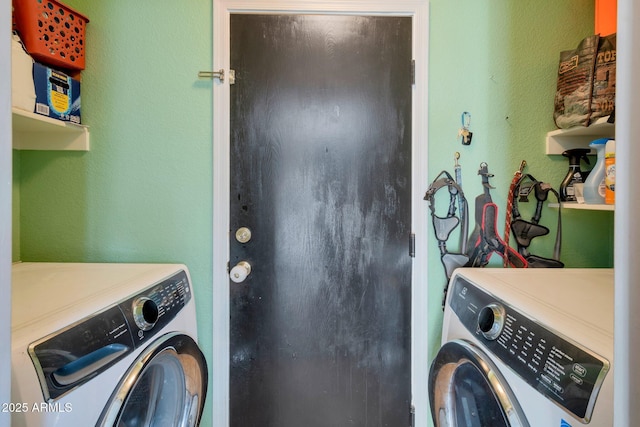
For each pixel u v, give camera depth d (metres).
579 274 0.96
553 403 0.55
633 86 0.35
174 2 1.19
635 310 0.35
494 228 1.21
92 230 1.21
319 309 1.23
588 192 1.02
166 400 0.92
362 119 1.21
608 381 0.47
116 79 1.20
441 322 1.23
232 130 1.20
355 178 1.22
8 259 0.38
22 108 0.93
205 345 1.22
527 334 0.64
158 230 1.22
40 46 0.99
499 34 1.21
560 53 1.15
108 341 0.65
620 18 0.36
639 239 0.35
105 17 1.19
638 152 0.35
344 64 1.21
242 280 1.18
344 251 1.23
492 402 0.73
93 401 0.60
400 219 1.22
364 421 1.23
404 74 1.21
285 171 1.21
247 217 1.22
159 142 1.21
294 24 1.20
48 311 0.61
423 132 1.21
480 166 1.22
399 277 1.23
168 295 0.92
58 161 1.20
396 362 1.24
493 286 0.82
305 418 1.23
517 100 1.22
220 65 1.19
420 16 1.20
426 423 1.22
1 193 0.37
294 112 1.21
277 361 1.23
